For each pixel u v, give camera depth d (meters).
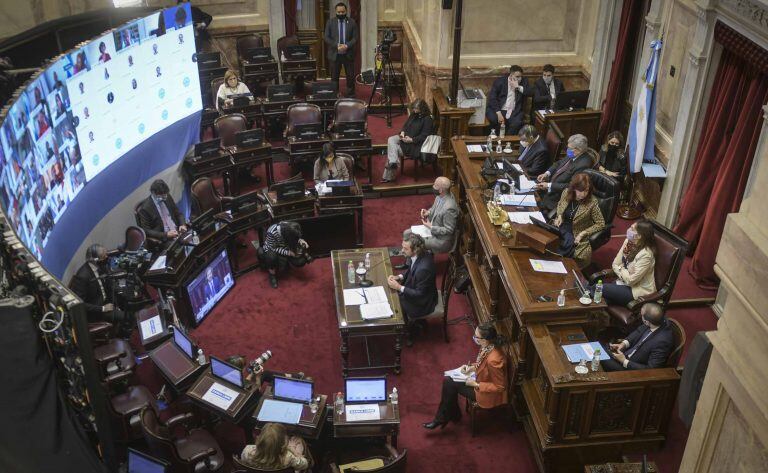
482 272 8.36
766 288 2.64
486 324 6.80
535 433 6.75
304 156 10.83
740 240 2.81
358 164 11.52
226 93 11.76
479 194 8.62
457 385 6.90
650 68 9.19
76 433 4.65
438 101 11.25
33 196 7.01
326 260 9.77
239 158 10.43
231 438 7.09
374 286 7.99
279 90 11.80
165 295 8.32
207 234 8.74
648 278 7.41
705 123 8.48
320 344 8.28
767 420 2.65
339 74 13.34
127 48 8.93
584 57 11.66
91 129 8.43
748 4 7.24
